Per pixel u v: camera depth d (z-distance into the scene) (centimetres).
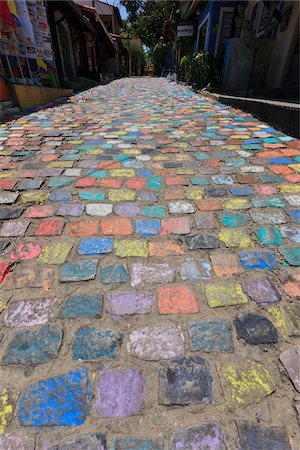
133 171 302
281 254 194
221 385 125
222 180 282
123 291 169
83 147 370
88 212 237
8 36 588
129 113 575
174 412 116
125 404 119
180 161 325
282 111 409
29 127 463
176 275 180
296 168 300
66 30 1108
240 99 566
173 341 143
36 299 165
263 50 711
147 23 2927
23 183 278
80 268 185
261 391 122
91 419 114
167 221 227
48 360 135
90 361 134
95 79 1464
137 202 250
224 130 428
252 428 110
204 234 213
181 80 1312
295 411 115
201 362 133
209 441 107
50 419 114
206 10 1035
